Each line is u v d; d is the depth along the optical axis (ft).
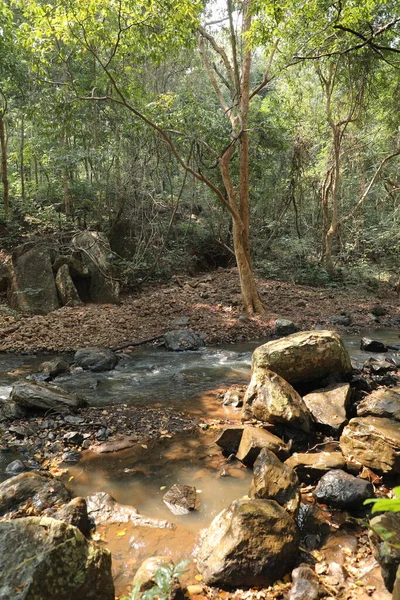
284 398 17.34
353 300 48.96
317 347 20.21
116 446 16.53
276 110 50.83
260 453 13.80
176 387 23.43
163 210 57.26
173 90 59.93
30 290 38.14
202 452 16.28
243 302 41.45
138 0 27.09
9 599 7.34
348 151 59.72
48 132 44.01
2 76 43.47
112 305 40.78
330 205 65.98
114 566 10.45
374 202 66.59
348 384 19.16
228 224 59.77
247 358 29.14
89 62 48.06
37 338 31.58
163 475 14.69
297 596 9.31
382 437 14.33
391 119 54.49
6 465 15.07
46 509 12.15
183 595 9.39
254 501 11.36
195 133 37.40
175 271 54.65
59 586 8.01
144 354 30.30
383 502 3.96
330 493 12.59
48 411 19.12
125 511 12.44
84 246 43.78
